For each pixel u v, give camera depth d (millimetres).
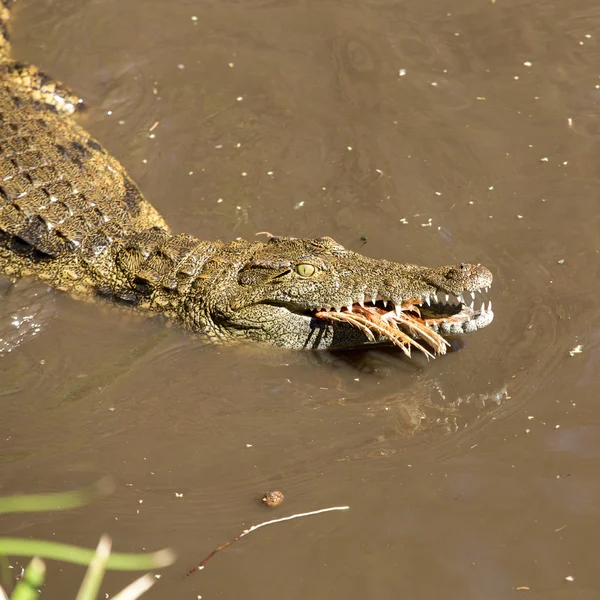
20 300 11766
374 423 9734
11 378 10648
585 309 10812
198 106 14992
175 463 9344
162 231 12219
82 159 13398
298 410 10023
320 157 13789
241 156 13961
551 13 16031
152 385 10508
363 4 16750
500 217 12359
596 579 7727
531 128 13820
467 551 8094
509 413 9602
